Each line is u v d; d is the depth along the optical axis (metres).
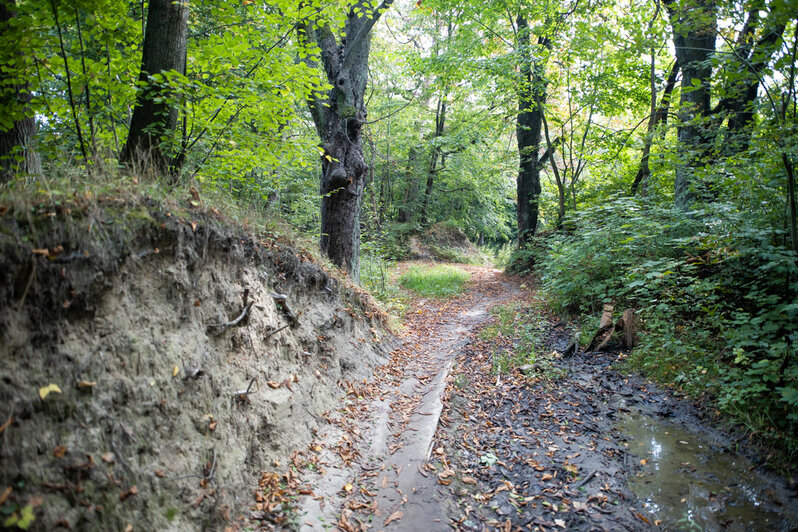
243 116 5.18
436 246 21.80
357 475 3.81
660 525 3.22
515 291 12.53
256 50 5.07
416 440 4.43
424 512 3.38
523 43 12.75
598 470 3.90
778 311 4.27
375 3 7.77
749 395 4.19
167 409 2.84
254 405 3.62
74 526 2.08
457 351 7.30
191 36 5.62
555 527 3.25
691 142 7.97
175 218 3.33
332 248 8.20
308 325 5.05
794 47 3.99
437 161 23.95
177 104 4.22
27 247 2.31
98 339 2.60
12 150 4.11
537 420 4.84
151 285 3.06
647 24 10.02
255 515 2.99
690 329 5.61
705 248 5.68
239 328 3.81
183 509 2.63
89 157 3.69
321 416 4.41
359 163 8.29
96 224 2.71
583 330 6.88
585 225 8.08
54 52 4.59
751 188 4.77
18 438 2.05
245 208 4.84
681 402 4.71
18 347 2.20
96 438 2.37
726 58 4.66
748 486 3.51
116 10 4.29
